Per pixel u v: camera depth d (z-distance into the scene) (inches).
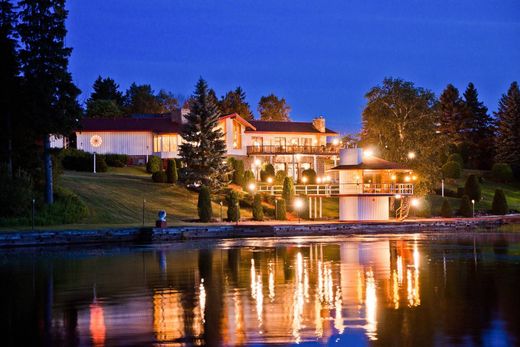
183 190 3673.7
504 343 924.0
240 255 2026.3
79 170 3880.4
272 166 4256.9
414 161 3959.2
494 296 1255.5
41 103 2800.2
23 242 2389.3
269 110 7121.1
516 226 3563.0
